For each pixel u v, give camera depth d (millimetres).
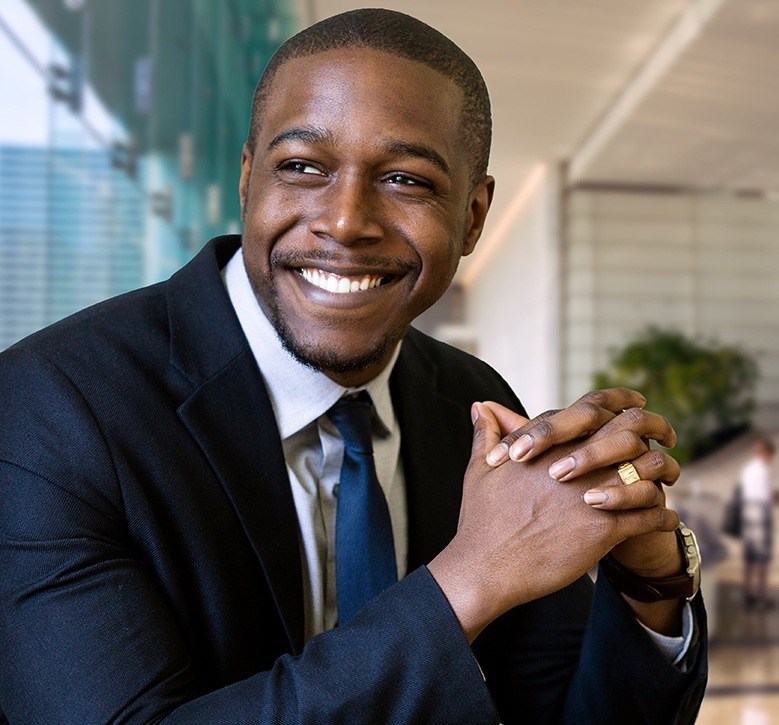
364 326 793
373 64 747
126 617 662
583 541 670
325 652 624
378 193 771
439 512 920
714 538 6090
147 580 698
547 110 9383
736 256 11609
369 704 602
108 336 797
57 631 650
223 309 840
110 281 2648
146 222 2824
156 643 663
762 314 11602
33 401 727
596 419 709
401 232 772
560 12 6914
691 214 11492
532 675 941
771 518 6598
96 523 695
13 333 2420
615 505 672
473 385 1081
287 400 831
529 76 8320
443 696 613
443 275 809
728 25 6734
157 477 735
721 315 11531
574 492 683
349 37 757
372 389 875
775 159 10289
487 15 6820
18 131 2477
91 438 714
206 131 3270
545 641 940
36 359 751
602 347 11352
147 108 2887
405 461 924
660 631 837
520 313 13141
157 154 2924
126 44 2793
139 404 755
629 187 11477
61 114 2543
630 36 7543
